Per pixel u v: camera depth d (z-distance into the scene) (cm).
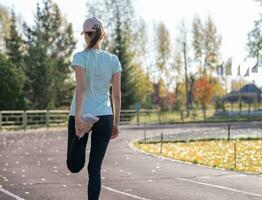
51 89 5388
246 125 4722
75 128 518
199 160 1616
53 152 1934
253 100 8938
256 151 2025
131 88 5834
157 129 4116
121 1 6125
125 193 958
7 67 4266
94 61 530
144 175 1230
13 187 1027
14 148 2122
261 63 6300
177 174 1252
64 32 6569
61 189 1002
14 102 4238
